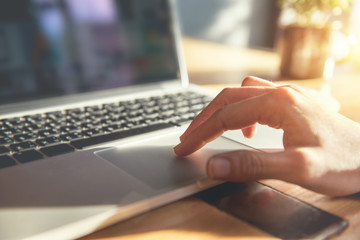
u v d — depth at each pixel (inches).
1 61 24.6
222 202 14.9
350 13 52.4
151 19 31.0
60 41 27.0
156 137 20.2
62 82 26.8
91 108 25.0
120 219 13.2
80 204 13.2
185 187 14.7
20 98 25.0
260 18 95.3
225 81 36.5
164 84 30.9
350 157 15.7
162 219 13.7
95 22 28.5
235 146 19.2
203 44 59.2
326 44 37.2
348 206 14.9
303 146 15.6
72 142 18.8
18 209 12.8
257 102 16.9
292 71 38.5
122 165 16.5
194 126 19.7
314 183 14.7
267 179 15.7
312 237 12.6
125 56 29.5
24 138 19.1
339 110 28.0
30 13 25.9
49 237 11.9
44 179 15.0
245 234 12.8
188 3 76.1
